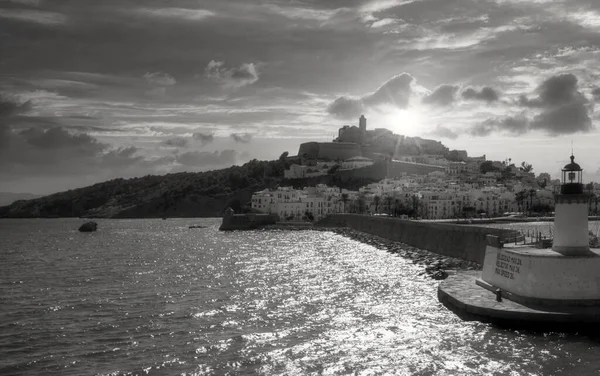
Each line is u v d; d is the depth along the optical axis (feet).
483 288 209.15
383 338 168.35
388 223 540.11
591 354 146.20
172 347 164.76
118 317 203.41
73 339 175.11
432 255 372.79
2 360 155.43
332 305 216.95
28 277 317.83
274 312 206.69
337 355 154.30
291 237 634.02
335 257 394.73
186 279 294.87
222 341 169.68
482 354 149.59
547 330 163.73
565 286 170.71
